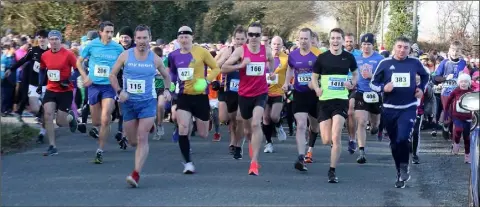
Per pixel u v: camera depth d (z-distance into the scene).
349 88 10.20
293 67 11.20
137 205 8.33
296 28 48.41
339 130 10.14
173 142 14.87
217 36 35.91
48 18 26.72
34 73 16.12
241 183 9.92
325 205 8.52
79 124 14.54
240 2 39.94
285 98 16.55
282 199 8.82
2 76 17.78
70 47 18.78
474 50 27.02
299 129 11.14
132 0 29.72
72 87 12.66
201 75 10.73
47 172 10.65
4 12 25.67
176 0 31.64
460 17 30.39
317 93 10.26
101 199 8.65
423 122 19.84
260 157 12.82
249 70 10.75
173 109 13.34
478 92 6.82
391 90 9.65
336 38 10.33
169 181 10.00
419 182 10.47
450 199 9.12
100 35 12.20
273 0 42.72
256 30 10.64
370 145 15.42
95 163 11.61
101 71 11.98
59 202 8.45
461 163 12.74
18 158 12.04
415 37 32.84
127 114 9.66
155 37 31.48
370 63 12.59
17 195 8.85
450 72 16.84
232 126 13.05
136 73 9.51
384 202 8.80
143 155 9.48
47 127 12.52
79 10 27.28
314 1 46.41
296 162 11.07
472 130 7.46
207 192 9.20
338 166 11.91
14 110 18.23
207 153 13.30
